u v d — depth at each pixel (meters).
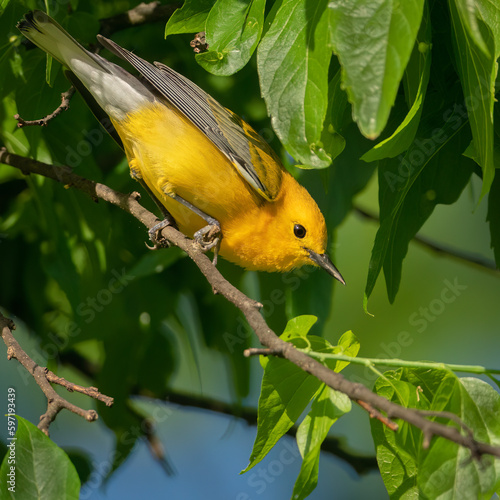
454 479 6.20
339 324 15.27
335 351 6.84
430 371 6.93
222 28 7.75
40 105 10.08
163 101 10.03
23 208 12.20
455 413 6.32
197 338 14.80
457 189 8.73
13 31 9.75
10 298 12.45
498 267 9.28
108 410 12.25
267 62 6.95
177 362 12.90
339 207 10.48
